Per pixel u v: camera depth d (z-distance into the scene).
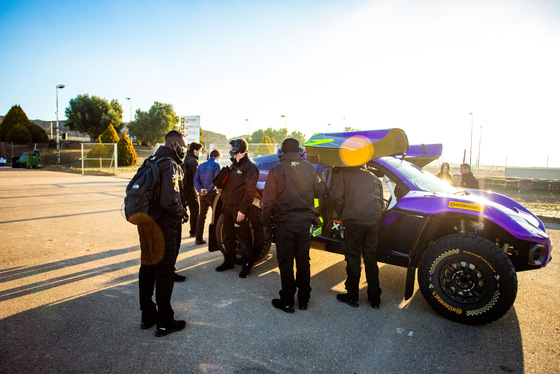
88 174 20.80
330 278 4.29
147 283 2.82
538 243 3.17
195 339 2.74
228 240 4.31
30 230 6.16
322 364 2.45
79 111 54.22
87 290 3.63
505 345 2.78
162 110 52.91
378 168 3.97
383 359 2.54
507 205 4.19
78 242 5.48
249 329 2.93
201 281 4.03
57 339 2.66
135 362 2.40
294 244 3.29
